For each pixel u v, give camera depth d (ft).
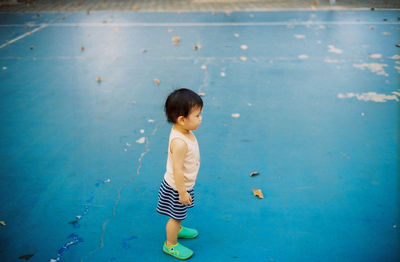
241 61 19.35
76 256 7.48
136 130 12.71
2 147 11.75
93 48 22.08
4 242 7.86
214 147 11.54
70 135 12.45
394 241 7.71
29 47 22.44
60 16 30.76
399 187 9.45
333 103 14.37
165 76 17.56
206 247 7.70
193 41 23.04
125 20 28.89
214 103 14.61
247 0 36.47
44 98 15.44
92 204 9.09
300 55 20.02
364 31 24.26
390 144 11.48
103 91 16.05
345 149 11.26
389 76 16.87
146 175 10.22
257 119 13.26
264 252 7.52
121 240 7.92
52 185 9.84
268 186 9.64
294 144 11.60
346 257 7.32
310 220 8.39
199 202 9.06
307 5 33.30
